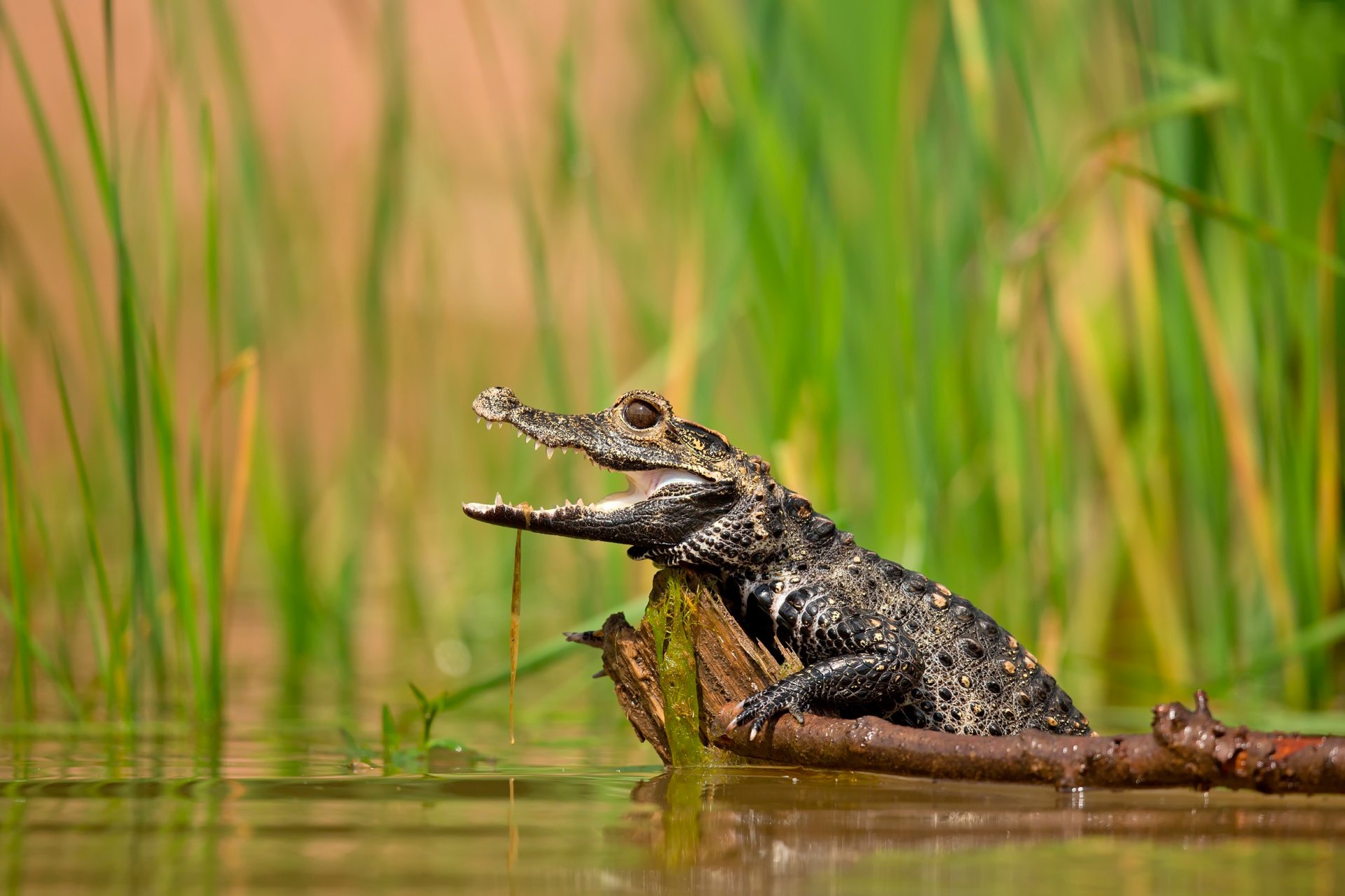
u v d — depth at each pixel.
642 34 23.00
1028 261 17.52
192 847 7.22
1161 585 18.25
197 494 14.40
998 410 17.19
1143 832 7.74
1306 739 8.12
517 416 11.50
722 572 11.73
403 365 24.56
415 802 8.80
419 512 25.06
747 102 17.00
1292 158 16.27
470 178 30.48
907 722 11.55
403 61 18.97
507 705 16.47
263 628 23.55
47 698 15.75
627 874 6.60
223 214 21.11
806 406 17.02
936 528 16.62
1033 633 18.23
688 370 18.12
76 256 14.30
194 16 19.77
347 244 26.72
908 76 16.94
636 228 22.42
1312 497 16.30
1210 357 16.92
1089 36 19.27
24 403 18.08
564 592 26.98
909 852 7.19
